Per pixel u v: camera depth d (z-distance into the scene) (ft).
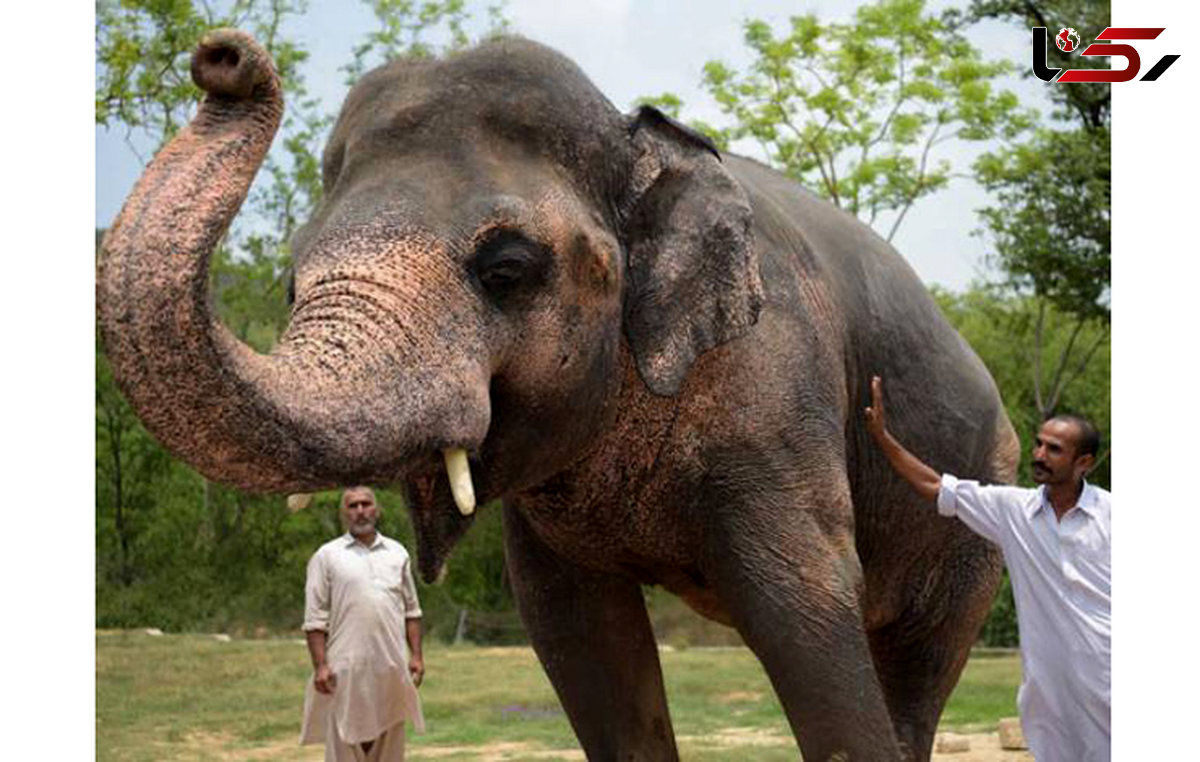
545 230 14.21
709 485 16.10
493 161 14.39
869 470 18.49
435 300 13.42
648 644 18.03
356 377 12.62
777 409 16.16
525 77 14.88
